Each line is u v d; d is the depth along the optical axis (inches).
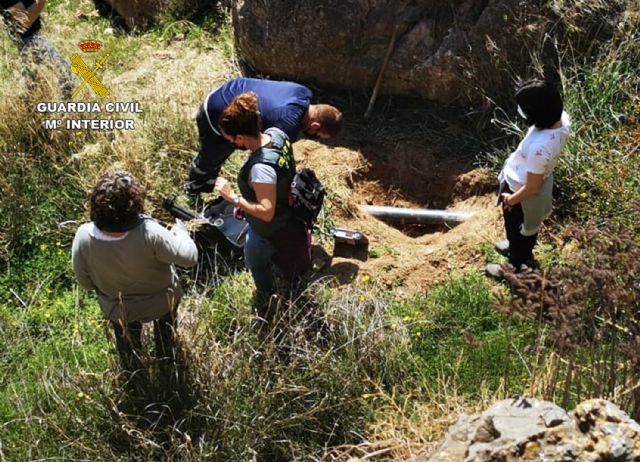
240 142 195.5
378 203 273.1
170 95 296.5
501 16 267.6
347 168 270.7
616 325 192.4
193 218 235.3
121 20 365.1
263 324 215.9
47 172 269.7
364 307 218.4
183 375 199.5
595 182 245.0
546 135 197.3
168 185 260.8
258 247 210.8
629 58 267.0
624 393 179.9
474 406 198.7
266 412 196.5
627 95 263.3
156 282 189.6
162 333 202.5
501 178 214.1
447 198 269.0
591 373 185.6
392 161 276.4
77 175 266.1
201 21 345.1
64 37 347.9
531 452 151.5
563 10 266.1
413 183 273.4
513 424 157.6
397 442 192.1
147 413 195.8
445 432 191.0
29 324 232.2
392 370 209.3
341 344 211.5
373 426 198.1
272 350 203.6
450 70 274.8
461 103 281.1
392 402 200.7
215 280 239.6
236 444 192.7
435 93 282.7
